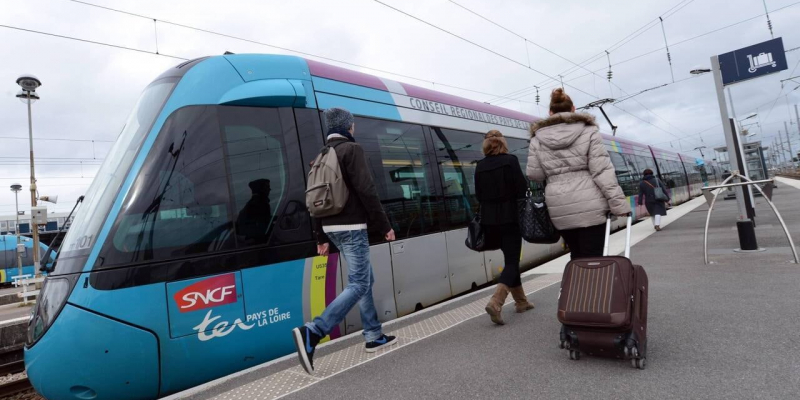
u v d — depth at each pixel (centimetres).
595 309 270
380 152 546
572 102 360
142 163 375
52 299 353
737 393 229
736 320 347
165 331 351
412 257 554
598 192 326
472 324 405
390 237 324
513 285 398
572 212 327
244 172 415
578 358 294
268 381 307
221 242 388
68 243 380
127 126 427
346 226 321
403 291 536
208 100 412
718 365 265
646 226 1271
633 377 260
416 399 259
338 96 516
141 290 347
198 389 304
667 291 464
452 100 716
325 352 364
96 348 332
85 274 342
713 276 517
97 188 401
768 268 533
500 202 400
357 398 267
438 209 609
